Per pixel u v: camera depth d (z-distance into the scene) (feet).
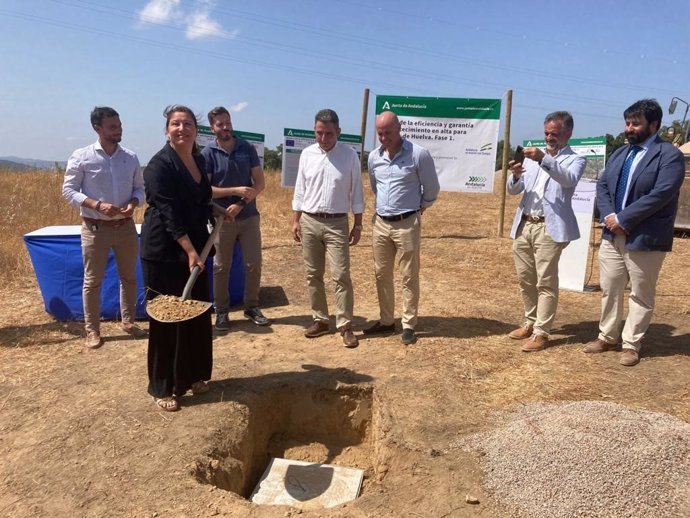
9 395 12.51
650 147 13.32
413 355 15.01
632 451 9.05
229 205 16.40
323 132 14.60
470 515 8.70
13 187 43.52
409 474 9.82
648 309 13.98
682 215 35.12
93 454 10.29
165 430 11.09
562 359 14.62
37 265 17.20
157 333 11.46
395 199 14.99
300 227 15.99
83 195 14.33
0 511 8.86
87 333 15.48
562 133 14.16
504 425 11.14
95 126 14.47
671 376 13.44
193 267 11.17
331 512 8.87
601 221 14.43
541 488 8.89
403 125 30.91
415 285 15.55
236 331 17.12
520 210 15.40
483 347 15.60
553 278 14.88
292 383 13.34
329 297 20.93
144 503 9.03
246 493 11.65
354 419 13.37
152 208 11.27
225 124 16.03
